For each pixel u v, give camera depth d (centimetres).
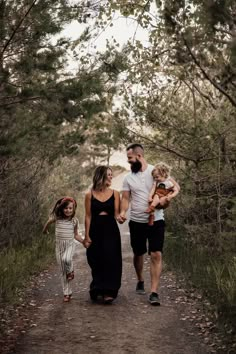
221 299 586
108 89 840
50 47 712
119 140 1012
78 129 997
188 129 969
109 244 645
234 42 451
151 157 1101
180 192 980
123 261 1038
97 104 756
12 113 737
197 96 1033
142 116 987
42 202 1276
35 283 786
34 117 775
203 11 470
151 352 468
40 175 1134
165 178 653
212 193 947
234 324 510
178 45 535
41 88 697
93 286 646
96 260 649
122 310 612
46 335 518
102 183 653
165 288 737
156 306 632
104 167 660
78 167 1948
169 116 978
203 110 984
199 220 988
